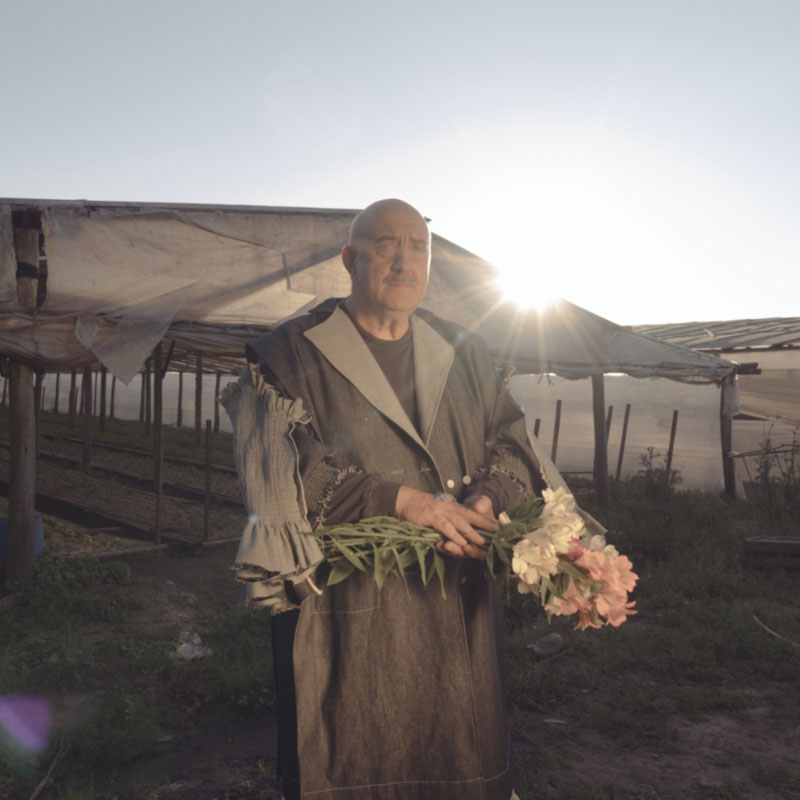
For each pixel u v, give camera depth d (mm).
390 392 1707
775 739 4031
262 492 1498
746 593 6879
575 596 1496
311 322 1797
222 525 9625
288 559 1449
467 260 9469
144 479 12805
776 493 11031
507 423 1885
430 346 1821
